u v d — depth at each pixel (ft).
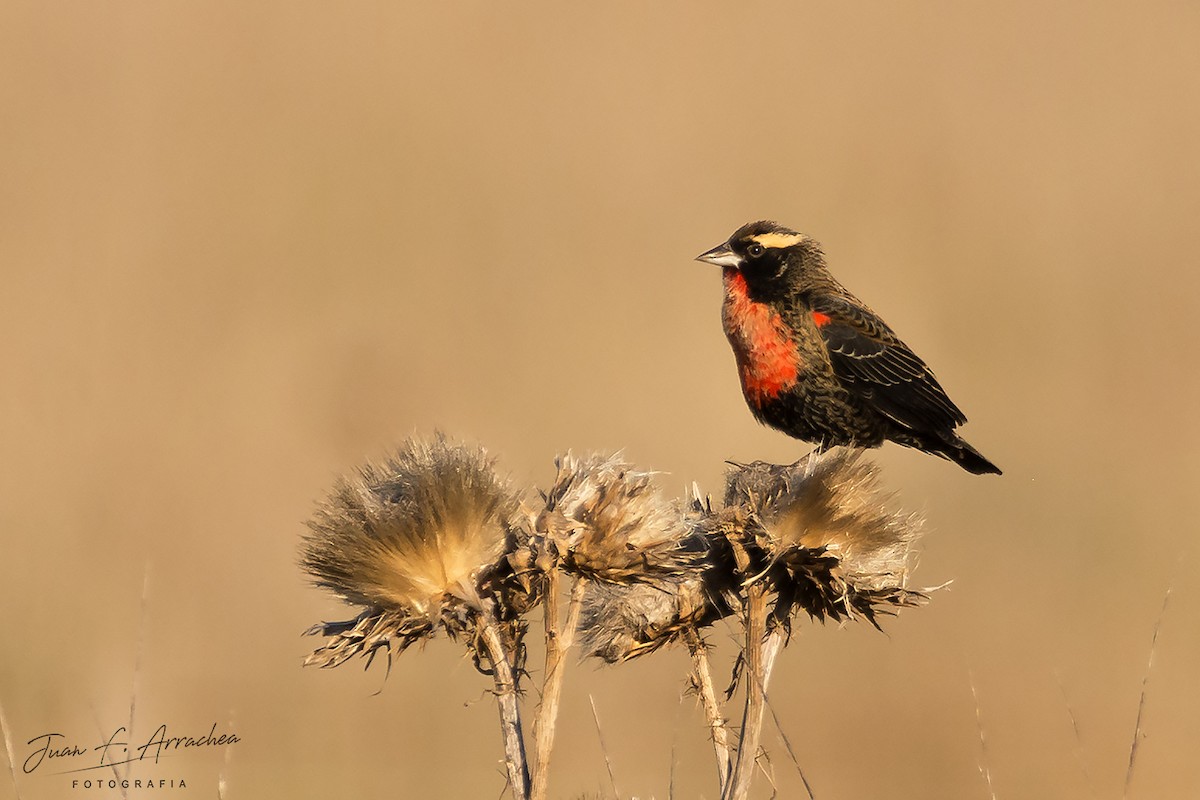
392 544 19.70
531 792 19.36
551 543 19.67
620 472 20.86
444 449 20.92
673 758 25.02
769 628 22.09
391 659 19.89
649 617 22.56
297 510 85.51
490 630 19.86
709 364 108.37
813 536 21.56
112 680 59.67
